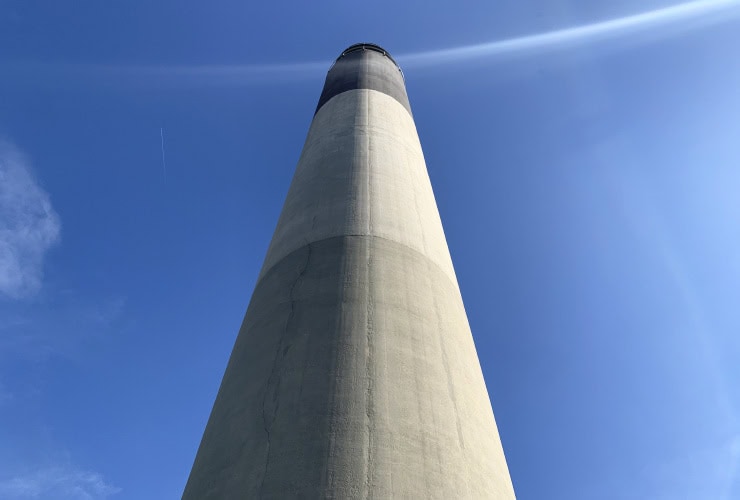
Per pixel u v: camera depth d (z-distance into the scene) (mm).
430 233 11781
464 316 10914
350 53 21469
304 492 6820
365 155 13352
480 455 8148
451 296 10641
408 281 9992
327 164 13297
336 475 6949
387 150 13883
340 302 9297
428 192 13641
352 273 9828
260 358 8992
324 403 7789
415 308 9523
